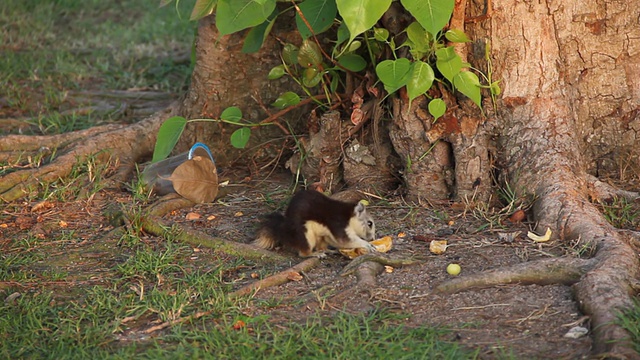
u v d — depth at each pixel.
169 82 17.73
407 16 10.96
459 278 8.83
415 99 11.13
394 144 11.49
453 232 10.41
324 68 11.77
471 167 11.11
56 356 7.80
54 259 10.12
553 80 11.05
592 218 9.78
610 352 7.14
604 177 11.77
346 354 7.48
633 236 9.71
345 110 12.15
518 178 10.79
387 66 10.65
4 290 9.25
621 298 7.93
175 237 10.55
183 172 11.66
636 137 11.61
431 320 8.20
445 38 10.86
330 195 11.75
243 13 11.02
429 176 11.36
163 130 11.66
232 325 8.20
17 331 8.30
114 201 11.97
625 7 11.24
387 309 8.41
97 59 18.81
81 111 15.86
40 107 16.20
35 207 11.66
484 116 11.05
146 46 19.83
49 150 13.47
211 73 13.08
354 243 9.73
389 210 11.25
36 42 19.86
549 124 10.91
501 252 9.66
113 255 10.23
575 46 11.29
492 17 10.91
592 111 11.65
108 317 8.55
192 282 9.20
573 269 8.73
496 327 7.98
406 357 7.37
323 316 8.36
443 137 11.18
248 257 9.98
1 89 16.80
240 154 13.36
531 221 10.41
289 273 9.27
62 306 8.85
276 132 13.27
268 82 13.15
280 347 7.67
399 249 9.94
